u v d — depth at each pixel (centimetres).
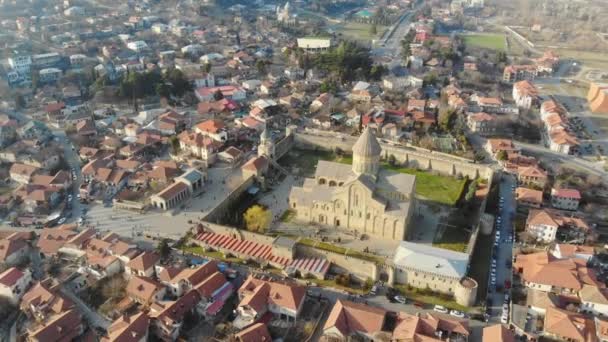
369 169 18612
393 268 15725
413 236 18488
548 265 15575
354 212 18625
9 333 14138
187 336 13712
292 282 15762
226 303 14988
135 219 19388
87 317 14462
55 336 13188
